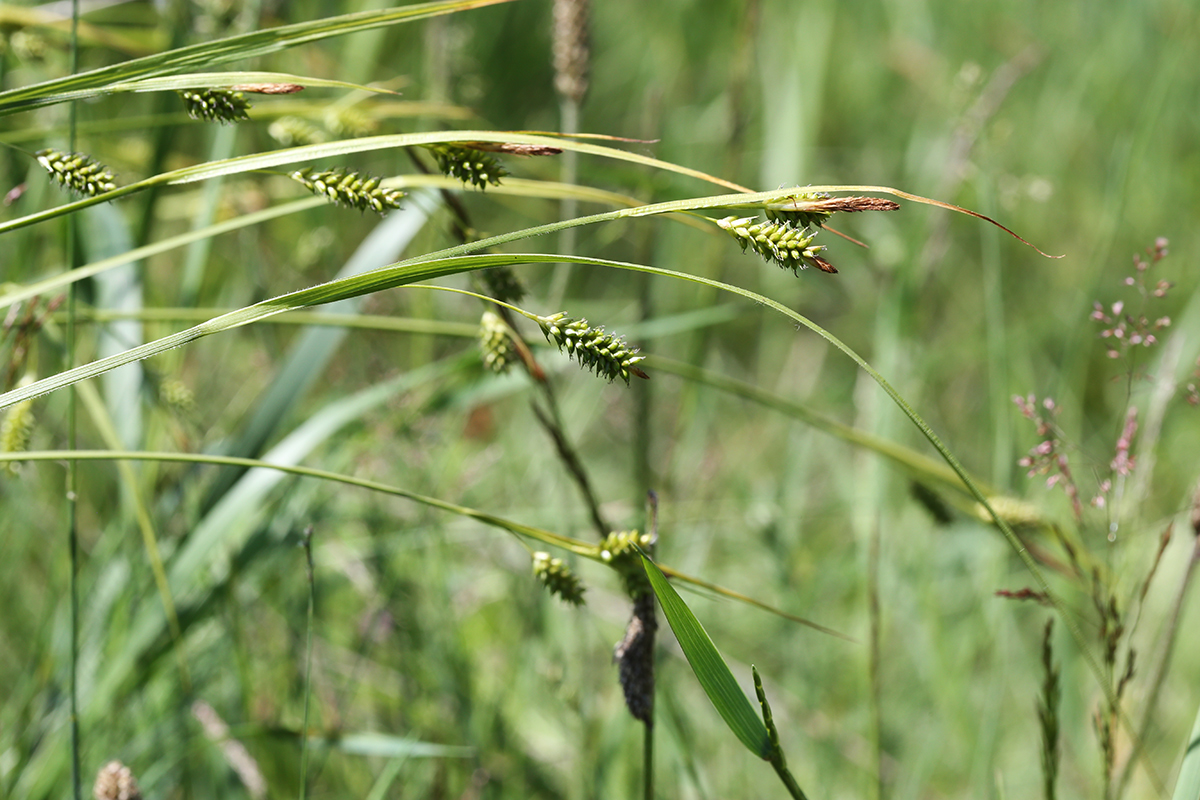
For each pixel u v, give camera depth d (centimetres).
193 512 96
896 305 128
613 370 71
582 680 106
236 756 87
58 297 82
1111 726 79
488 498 142
